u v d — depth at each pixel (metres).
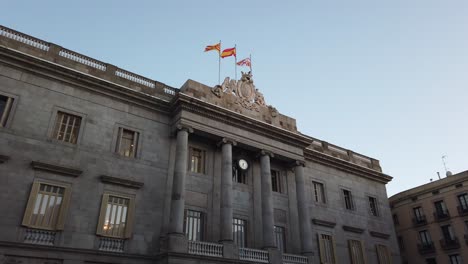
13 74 24.42
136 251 24.64
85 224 23.50
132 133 28.25
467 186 48.50
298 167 35.00
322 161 39.75
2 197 21.44
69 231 22.78
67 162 24.33
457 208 48.66
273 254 28.66
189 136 30.27
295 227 33.59
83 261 22.56
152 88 30.34
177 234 24.91
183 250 24.58
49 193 23.17
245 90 34.41
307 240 31.98
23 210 21.78
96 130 26.34
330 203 38.25
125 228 24.91
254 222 31.08
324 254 34.69
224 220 27.59
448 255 48.44
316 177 38.59
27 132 23.59
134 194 26.11
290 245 32.62
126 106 28.44
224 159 29.84
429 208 51.97
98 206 24.39
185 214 27.73
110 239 24.09
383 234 40.91
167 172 28.19
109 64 28.84
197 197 28.73
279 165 35.66
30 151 23.25
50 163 23.61
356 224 39.31
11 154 22.56
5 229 20.95
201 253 25.45
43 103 24.84
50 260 21.73
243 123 31.81
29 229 21.72
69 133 25.47
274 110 35.66
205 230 28.08
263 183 31.48
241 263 26.62
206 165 30.36
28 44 25.95
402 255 54.22
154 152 28.25
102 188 25.00
